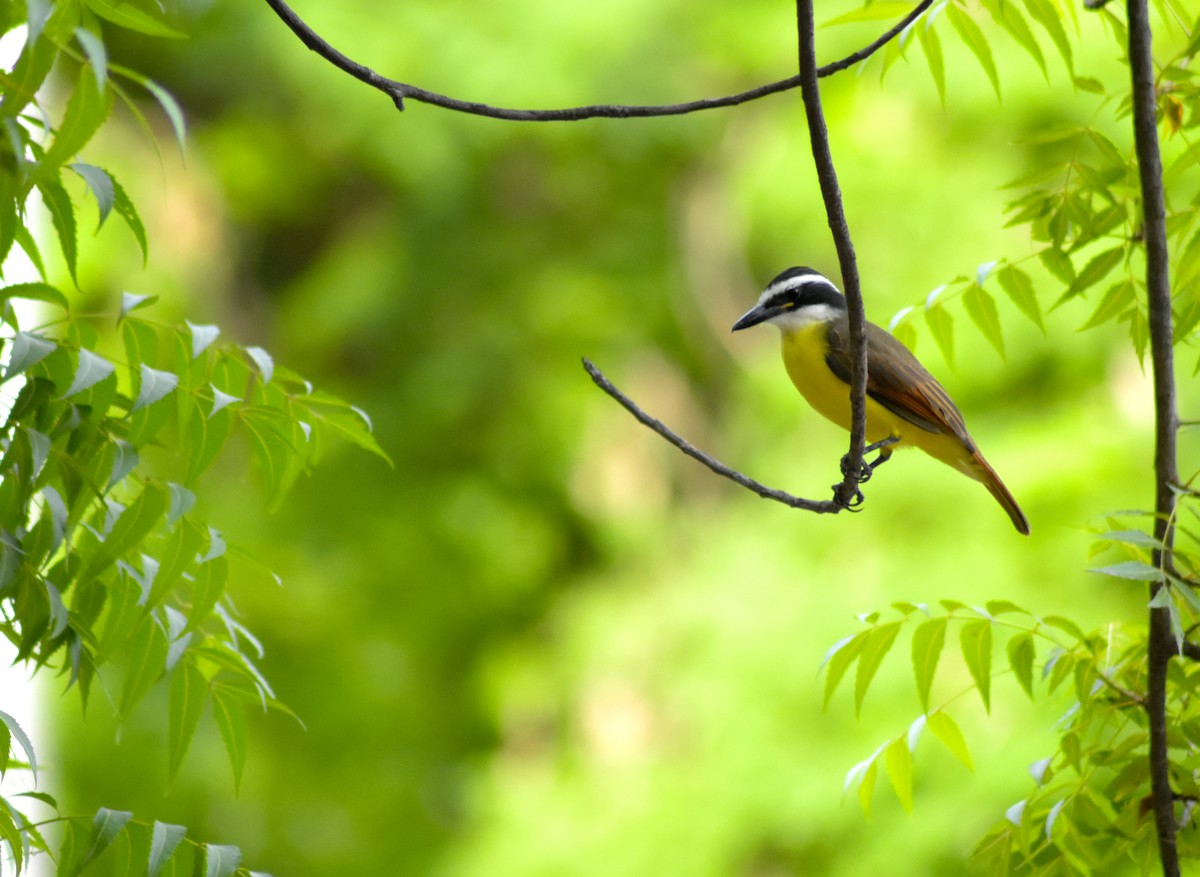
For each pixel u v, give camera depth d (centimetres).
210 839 1480
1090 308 1313
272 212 2128
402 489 1916
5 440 368
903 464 1374
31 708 691
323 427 434
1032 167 1441
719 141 1841
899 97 1515
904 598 1320
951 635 1285
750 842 1330
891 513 1377
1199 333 523
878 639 456
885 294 1466
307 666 1670
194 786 1459
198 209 1966
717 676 1399
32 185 323
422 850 1745
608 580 1894
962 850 1188
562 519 1972
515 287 1906
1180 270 464
